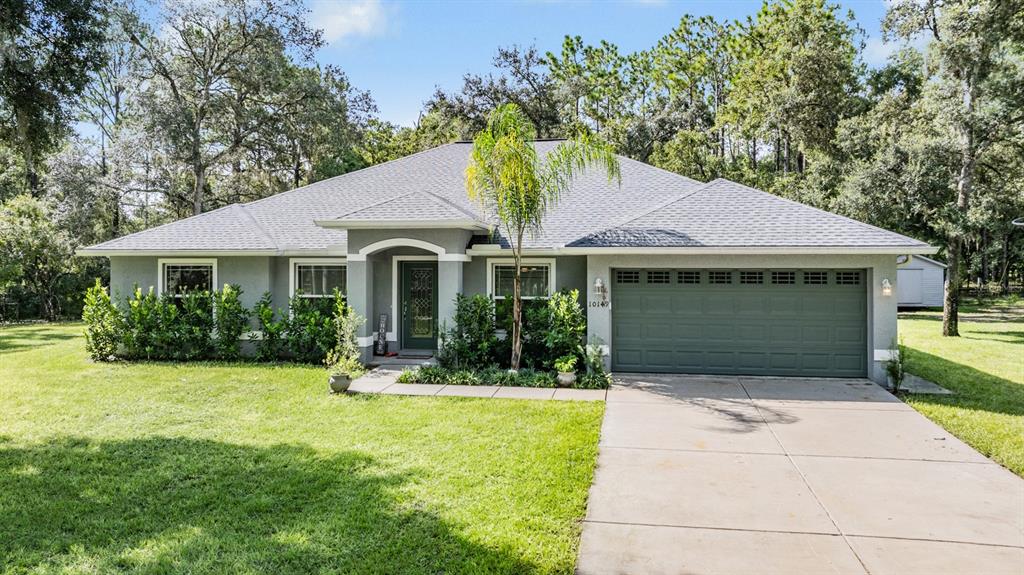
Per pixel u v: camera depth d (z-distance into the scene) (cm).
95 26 993
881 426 853
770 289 1223
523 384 1138
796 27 3347
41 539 501
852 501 580
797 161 4003
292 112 3164
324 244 1437
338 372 1076
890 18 2055
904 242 1116
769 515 548
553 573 441
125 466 675
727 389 1105
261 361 1399
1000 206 2450
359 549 476
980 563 458
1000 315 2825
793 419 891
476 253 1342
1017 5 1745
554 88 4019
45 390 1091
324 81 3372
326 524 521
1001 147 2178
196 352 1419
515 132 1123
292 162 3525
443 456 704
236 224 1566
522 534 501
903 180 2209
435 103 3853
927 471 666
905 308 3145
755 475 654
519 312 1201
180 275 1498
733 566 454
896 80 3378
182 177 3178
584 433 805
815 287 1208
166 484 623
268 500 573
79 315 2997
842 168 2777
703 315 1248
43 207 2711
